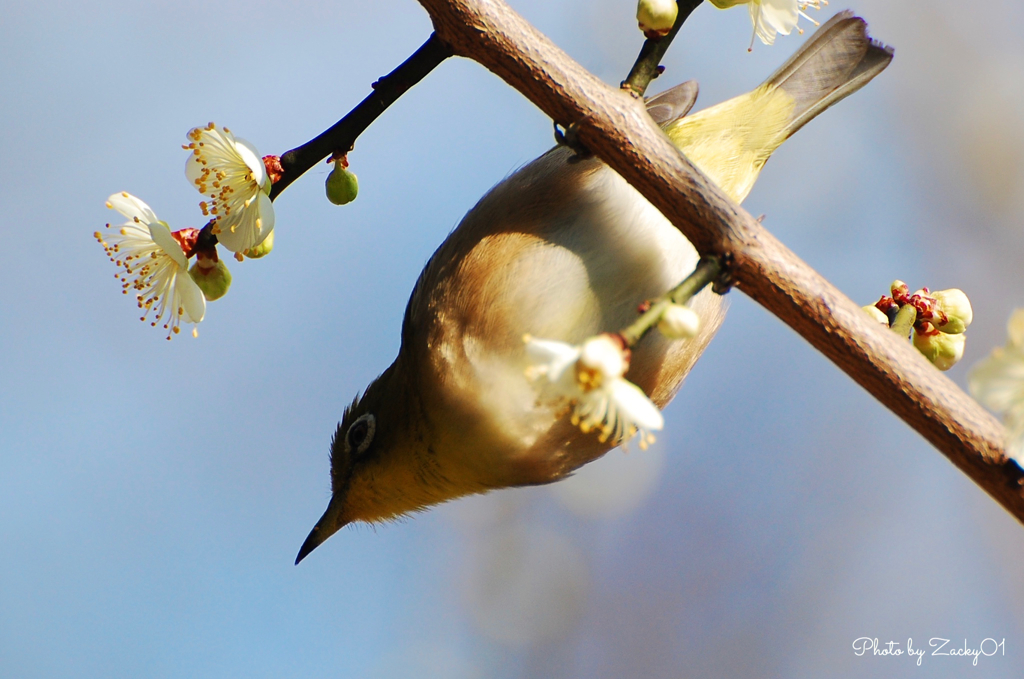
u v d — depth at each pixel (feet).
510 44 18.08
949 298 20.44
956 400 16.21
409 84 19.72
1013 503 15.84
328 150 20.06
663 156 17.44
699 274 16.26
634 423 14.07
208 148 19.95
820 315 16.47
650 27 18.12
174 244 20.13
